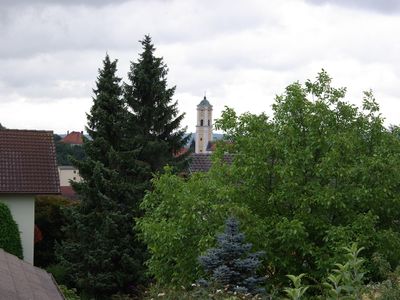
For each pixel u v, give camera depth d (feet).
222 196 42.27
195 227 42.93
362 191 41.14
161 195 47.47
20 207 80.18
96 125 81.05
